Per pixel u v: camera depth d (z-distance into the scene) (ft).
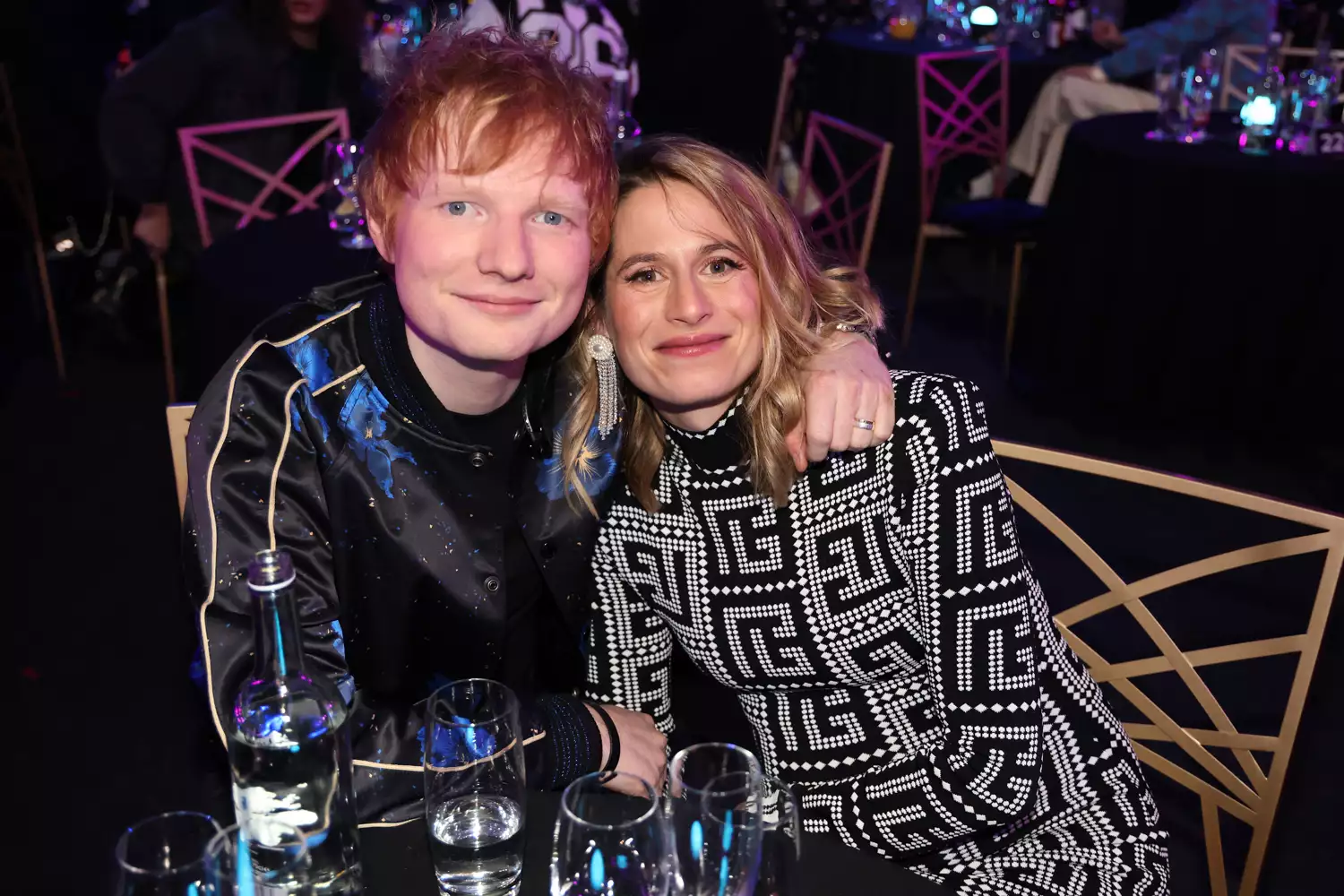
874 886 3.38
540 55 3.70
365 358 4.16
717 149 4.29
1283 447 12.71
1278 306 12.06
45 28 14.66
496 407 4.31
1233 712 8.67
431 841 3.31
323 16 12.09
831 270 4.86
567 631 5.00
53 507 11.58
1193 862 7.32
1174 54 16.24
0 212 15.56
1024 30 18.34
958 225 14.60
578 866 2.87
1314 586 10.22
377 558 4.25
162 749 8.22
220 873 2.64
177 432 5.10
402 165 3.61
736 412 4.44
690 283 4.17
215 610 3.84
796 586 4.65
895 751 4.80
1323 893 7.05
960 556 4.42
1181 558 10.64
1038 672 4.72
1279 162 11.94
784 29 20.51
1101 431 13.17
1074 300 13.12
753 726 5.12
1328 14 17.92
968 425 4.46
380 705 3.92
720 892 2.96
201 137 11.93
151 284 16.10
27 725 8.49
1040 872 4.56
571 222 3.74
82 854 7.19
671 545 4.73
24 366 14.61
